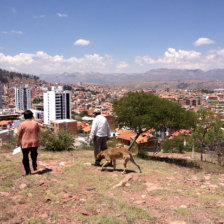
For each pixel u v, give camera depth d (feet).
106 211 14.33
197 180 24.27
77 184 19.95
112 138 83.46
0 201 15.61
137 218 13.39
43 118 455.63
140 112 54.54
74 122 230.27
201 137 60.90
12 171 23.26
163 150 92.53
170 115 50.44
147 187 20.03
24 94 619.67
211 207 15.57
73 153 43.65
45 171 23.73
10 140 57.93
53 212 14.05
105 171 24.82
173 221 13.19
